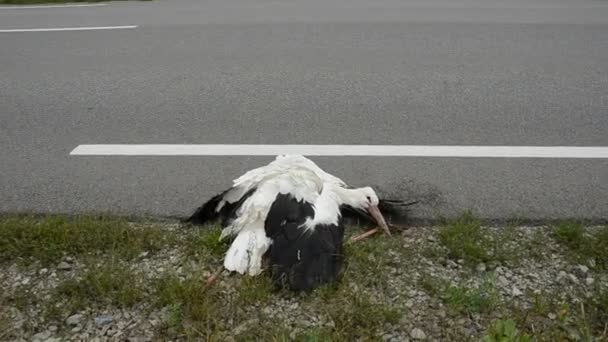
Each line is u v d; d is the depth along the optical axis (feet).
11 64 23.16
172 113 18.37
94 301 10.32
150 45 25.29
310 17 29.30
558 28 26.58
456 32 26.18
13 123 17.85
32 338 9.57
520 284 10.70
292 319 9.91
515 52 23.44
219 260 11.43
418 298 10.37
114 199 13.93
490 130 16.89
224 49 24.50
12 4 35.37
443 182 14.44
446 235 11.98
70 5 34.53
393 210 13.23
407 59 22.81
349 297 10.27
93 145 16.47
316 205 11.27
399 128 17.13
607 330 9.64
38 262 11.30
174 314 9.77
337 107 18.60
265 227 11.06
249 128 17.29
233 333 9.62
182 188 14.35
